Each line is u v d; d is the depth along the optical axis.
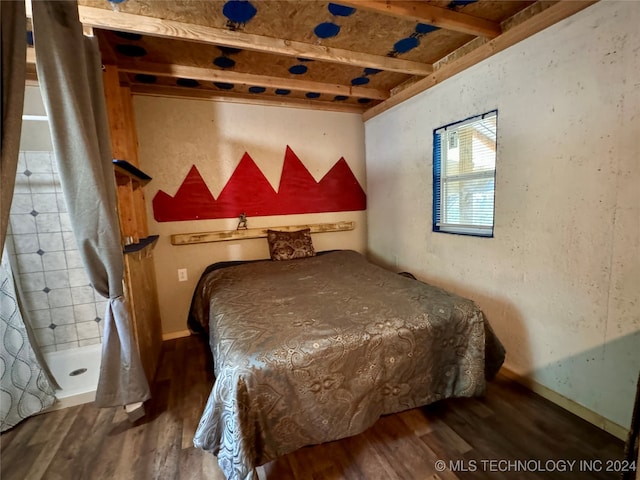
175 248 2.82
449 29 1.84
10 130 0.90
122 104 2.26
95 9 1.57
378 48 2.13
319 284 2.18
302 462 1.36
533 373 1.84
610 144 1.39
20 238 1.92
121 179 2.07
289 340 1.33
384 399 1.45
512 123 1.84
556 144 1.61
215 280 2.43
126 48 2.01
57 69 1.20
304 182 3.29
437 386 1.58
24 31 0.94
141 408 1.64
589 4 1.41
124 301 1.51
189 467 1.35
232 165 2.96
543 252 1.73
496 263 2.03
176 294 2.85
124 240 1.89
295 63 2.35
